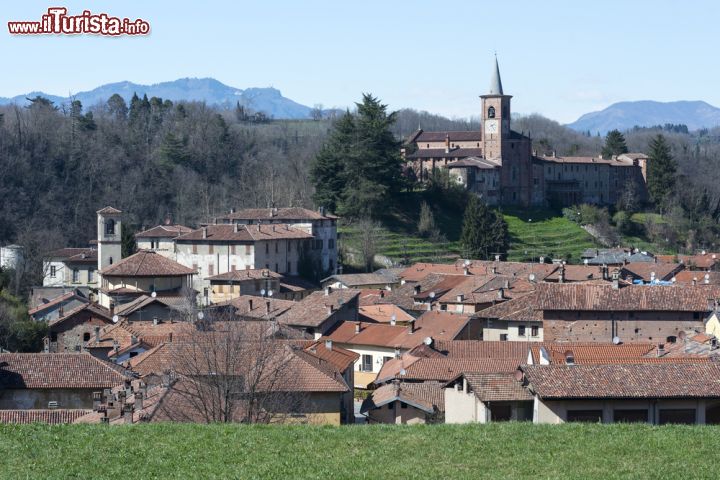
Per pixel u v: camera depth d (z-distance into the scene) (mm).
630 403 114562
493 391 117688
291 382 128875
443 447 91500
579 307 195375
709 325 186000
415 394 148750
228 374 118875
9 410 122938
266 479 82375
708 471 85000
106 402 121500
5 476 82625
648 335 195625
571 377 115812
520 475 84188
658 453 89750
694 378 116375
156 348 152750
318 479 82500
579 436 95062
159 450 90250
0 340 199500
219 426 99000
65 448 90750
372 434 95688
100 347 179250
